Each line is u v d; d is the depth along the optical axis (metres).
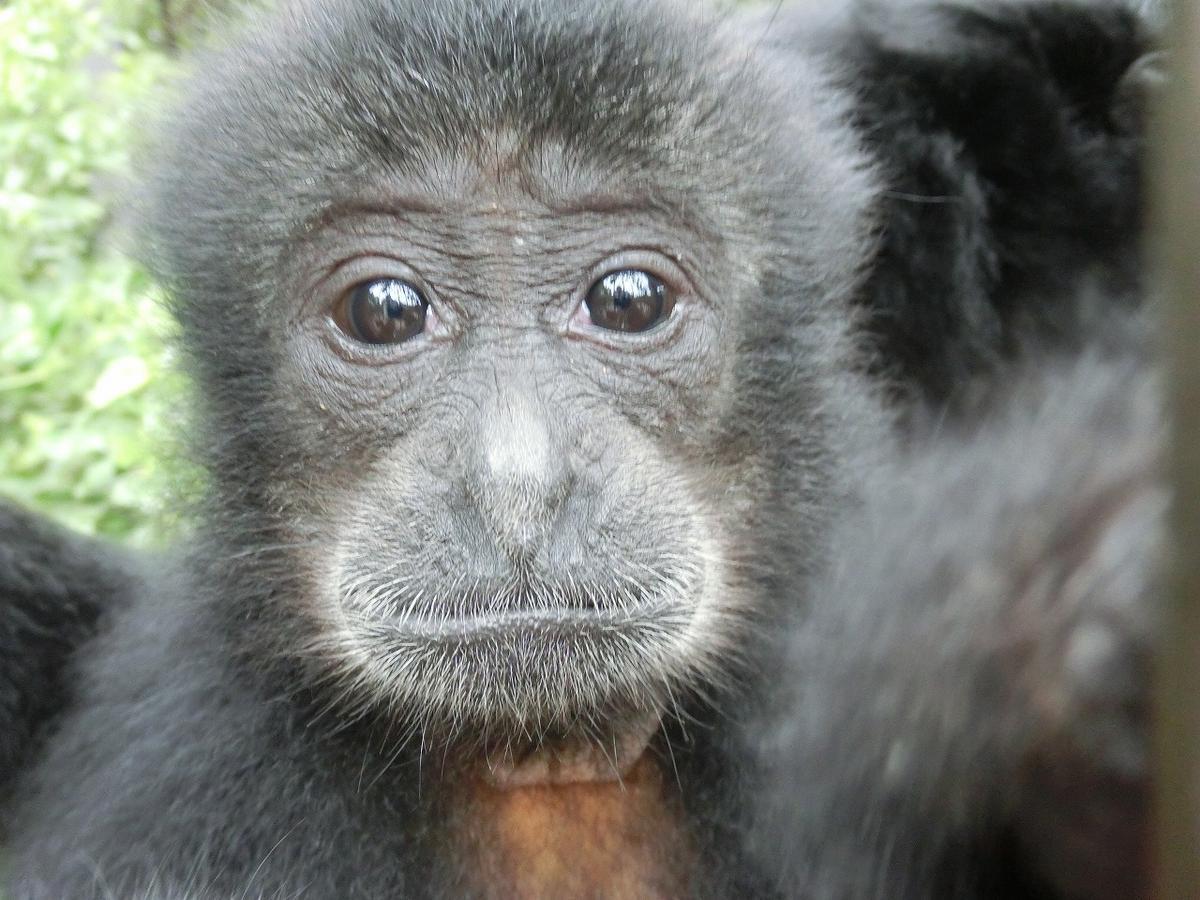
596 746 0.50
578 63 0.49
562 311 0.50
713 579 0.50
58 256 0.70
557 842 0.51
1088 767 0.42
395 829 0.50
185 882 0.50
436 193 0.49
